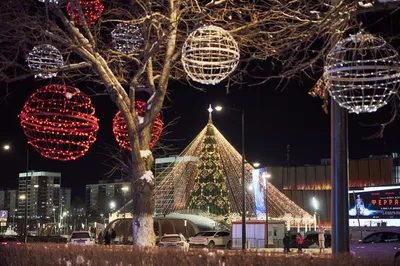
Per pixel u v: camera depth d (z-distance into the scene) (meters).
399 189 68.88
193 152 58.22
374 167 74.69
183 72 16.09
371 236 24.64
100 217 149.38
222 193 57.56
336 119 11.17
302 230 63.19
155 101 14.44
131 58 13.70
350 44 8.75
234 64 9.63
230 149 58.56
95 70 14.23
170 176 58.28
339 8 9.27
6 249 15.95
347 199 11.02
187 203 57.47
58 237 54.91
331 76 8.73
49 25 13.14
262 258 10.12
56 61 12.77
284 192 79.06
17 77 12.98
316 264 9.61
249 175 58.44
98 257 13.07
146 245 13.83
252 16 11.77
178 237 39.34
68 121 14.62
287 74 11.71
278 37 11.84
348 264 9.55
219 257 10.70
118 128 16.12
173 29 12.43
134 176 14.34
